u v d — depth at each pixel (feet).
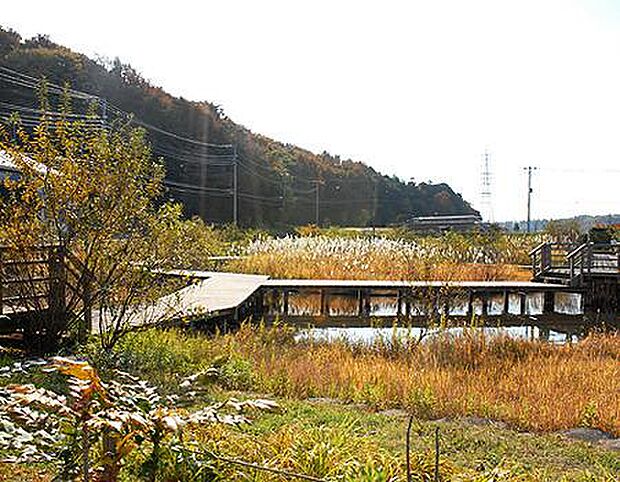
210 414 8.89
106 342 23.39
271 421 17.01
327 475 11.24
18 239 23.71
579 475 14.51
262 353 29.27
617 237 91.45
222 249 74.23
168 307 28.04
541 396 22.86
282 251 71.67
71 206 23.79
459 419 19.62
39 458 9.12
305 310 55.26
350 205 225.35
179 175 155.43
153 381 20.31
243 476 10.59
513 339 36.63
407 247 72.33
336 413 18.86
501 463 14.84
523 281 63.52
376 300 62.90
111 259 24.18
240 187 169.07
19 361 21.04
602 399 22.26
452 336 36.86
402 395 21.98
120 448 8.66
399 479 10.97
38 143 23.88
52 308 24.49
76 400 8.27
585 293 56.54
